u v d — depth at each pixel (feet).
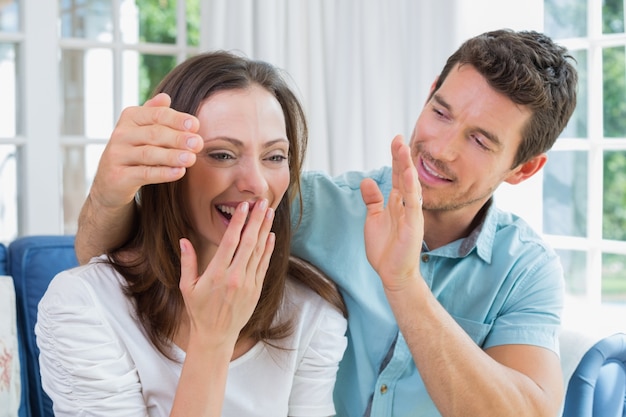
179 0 8.90
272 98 3.51
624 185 22.02
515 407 3.76
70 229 8.80
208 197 3.42
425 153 4.14
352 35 8.52
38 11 8.13
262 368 3.81
